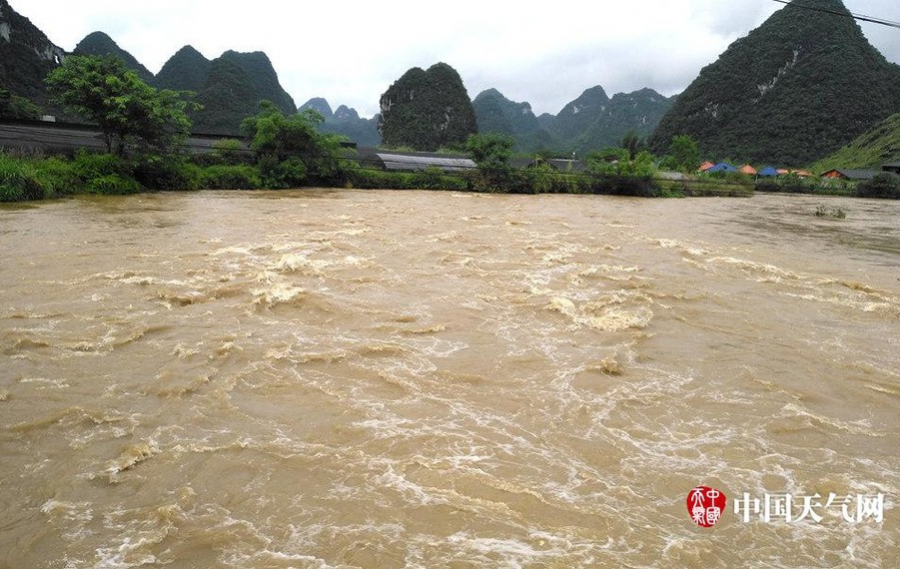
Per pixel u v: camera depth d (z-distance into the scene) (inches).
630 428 244.1
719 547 173.3
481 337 344.2
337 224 763.4
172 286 415.5
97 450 214.8
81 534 171.3
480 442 228.1
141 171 1105.4
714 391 283.0
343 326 354.0
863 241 826.8
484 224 836.6
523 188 1681.8
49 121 1343.5
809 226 1021.2
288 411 248.8
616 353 326.3
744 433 243.3
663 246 679.7
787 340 360.8
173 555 163.8
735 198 1943.9
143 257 507.8
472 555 166.1
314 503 188.1
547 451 223.6
